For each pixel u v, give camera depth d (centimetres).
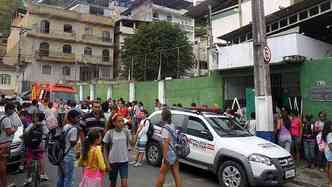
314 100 1287
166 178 908
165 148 686
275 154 791
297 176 977
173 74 3950
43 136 799
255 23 1108
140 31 4153
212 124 907
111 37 5588
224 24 2742
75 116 680
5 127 744
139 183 843
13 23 5809
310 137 1095
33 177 776
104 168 561
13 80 4878
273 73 1473
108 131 658
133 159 1137
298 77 1446
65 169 659
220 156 835
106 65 5509
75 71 5297
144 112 1509
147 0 5888
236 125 959
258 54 1100
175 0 6022
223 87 1744
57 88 2270
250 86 1691
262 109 1084
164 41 3991
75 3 6119
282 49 1370
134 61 4072
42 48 5075
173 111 1023
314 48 1409
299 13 1623
